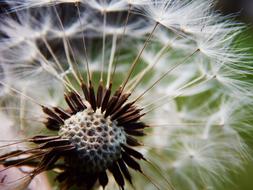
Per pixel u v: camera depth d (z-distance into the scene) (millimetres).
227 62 52
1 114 50
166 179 50
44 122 48
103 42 51
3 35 52
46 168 46
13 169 48
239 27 53
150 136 53
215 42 52
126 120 48
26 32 52
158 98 53
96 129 47
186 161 53
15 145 48
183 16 51
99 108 48
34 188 49
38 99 50
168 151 53
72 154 46
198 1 52
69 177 47
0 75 51
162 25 52
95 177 47
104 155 47
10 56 51
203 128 53
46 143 46
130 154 48
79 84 49
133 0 51
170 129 53
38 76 51
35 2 50
